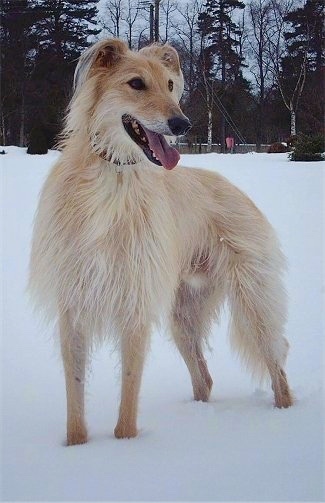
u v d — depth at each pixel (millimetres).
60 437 1549
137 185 1586
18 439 1531
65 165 1627
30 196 5020
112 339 1624
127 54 1682
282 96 15188
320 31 15578
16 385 1863
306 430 1575
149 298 1572
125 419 1556
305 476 1327
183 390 1953
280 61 16688
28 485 1302
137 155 1580
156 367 2139
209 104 14859
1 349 2119
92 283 1549
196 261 1939
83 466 1380
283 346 1921
